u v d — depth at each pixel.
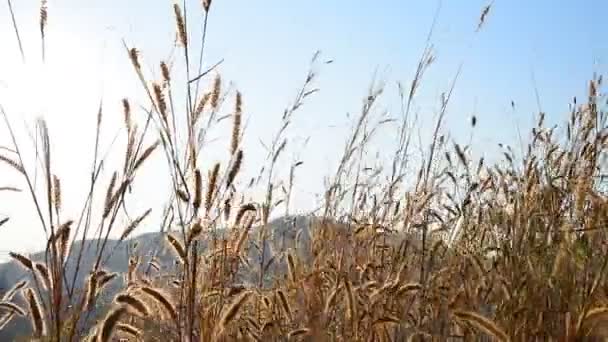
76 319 1.04
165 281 1.32
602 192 1.36
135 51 1.15
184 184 1.14
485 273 1.38
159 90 1.15
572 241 1.24
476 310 1.34
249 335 1.31
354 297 1.29
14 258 1.07
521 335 1.22
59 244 1.05
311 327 1.33
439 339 1.32
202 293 1.16
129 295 1.01
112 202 1.09
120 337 1.18
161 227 1.26
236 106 1.19
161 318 1.14
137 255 1.34
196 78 1.18
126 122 1.13
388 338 1.33
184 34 1.17
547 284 1.24
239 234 1.25
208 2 1.19
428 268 1.38
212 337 1.11
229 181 1.19
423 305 1.36
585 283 1.15
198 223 1.11
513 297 1.25
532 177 1.43
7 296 1.15
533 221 1.35
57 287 1.04
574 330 1.10
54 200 1.06
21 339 1.06
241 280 1.42
